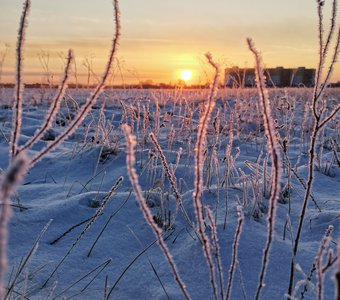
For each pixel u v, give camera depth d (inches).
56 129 231.9
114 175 142.3
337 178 148.5
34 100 383.2
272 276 80.2
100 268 85.4
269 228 41.6
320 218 104.4
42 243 92.7
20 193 124.6
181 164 154.7
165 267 85.0
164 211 110.0
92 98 38.8
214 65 36.7
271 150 39.3
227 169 113.4
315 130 55.4
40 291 74.7
